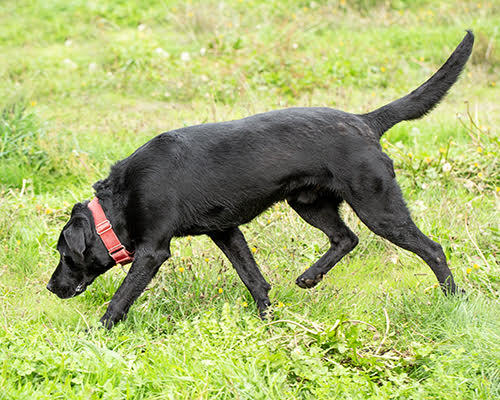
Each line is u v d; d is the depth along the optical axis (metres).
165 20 16.12
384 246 6.15
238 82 11.45
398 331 4.65
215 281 5.29
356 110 9.55
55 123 9.31
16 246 5.98
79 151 8.10
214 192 4.74
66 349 4.13
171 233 4.77
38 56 13.78
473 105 10.74
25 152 8.05
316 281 5.29
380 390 3.78
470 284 5.18
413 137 8.70
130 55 13.13
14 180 7.66
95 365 3.88
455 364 4.05
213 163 4.73
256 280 5.12
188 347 4.15
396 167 7.48
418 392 3.74
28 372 3.76
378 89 11.86
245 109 8.40
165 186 4.67
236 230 5.13
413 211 6.50
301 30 14.41
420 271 5.75
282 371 3.93
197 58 13.02
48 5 16.95
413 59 12.80
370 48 13.75
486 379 3.92
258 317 4.85
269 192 4.80
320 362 3.98
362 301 5.20
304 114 4.84
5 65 12.93
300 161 4.74
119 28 15.58
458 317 4.61
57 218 6.80
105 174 7.80
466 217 6.04
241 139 4.76
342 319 4.26
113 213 4.77
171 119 9.59
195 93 11.60
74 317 4.91
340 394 3.80
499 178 7.21
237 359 4.01
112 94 11.88
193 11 15.41
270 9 16.09
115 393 3.61
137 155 4.80
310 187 4.87
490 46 12.95
